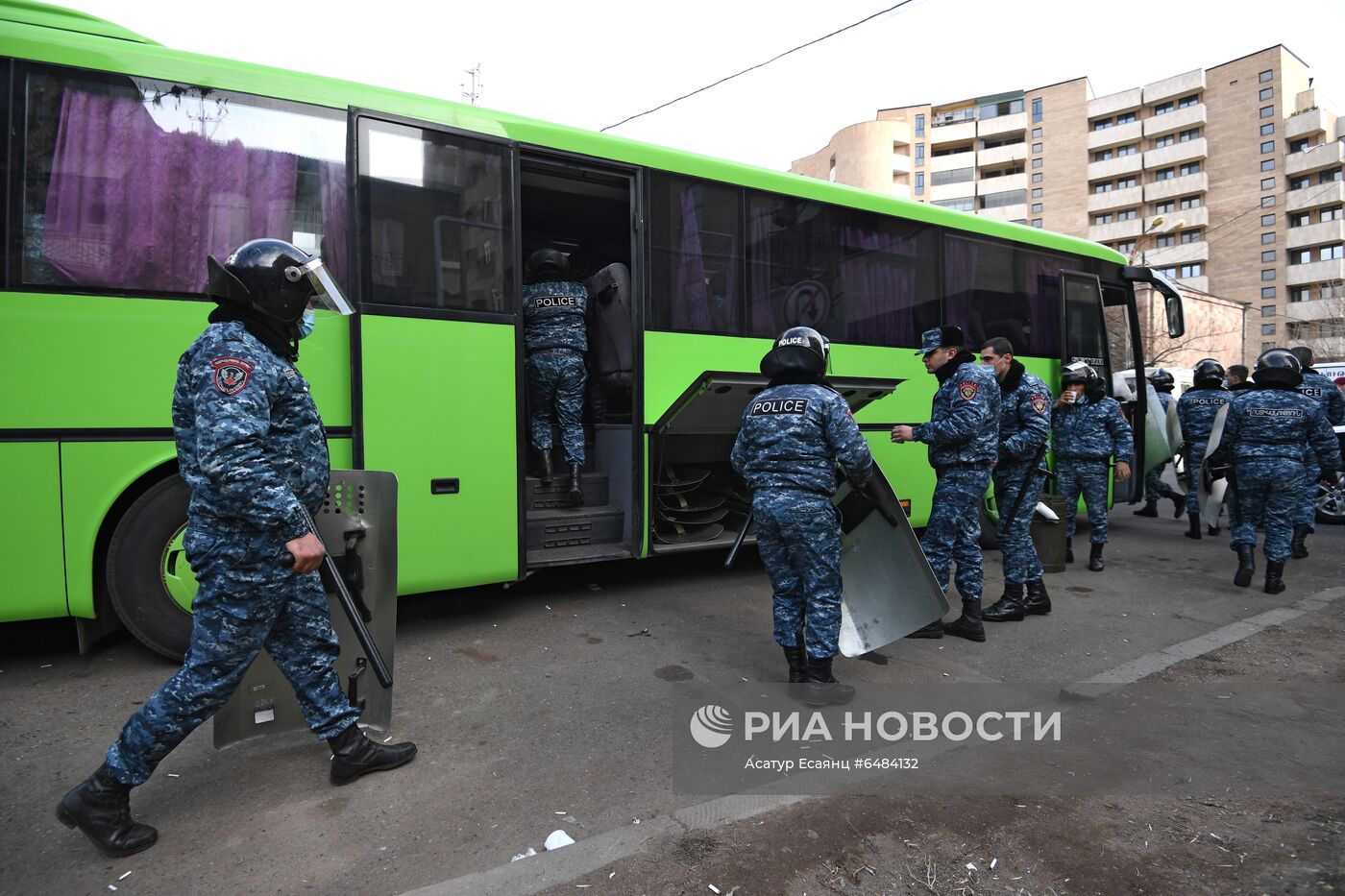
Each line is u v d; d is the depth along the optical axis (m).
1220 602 5.57
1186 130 77.12
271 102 3.90
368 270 4.07
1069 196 82.31
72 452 3.48
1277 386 5.88
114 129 3.56
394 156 4.18
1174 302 8.32
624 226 6.62
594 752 3.07
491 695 3.63
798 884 2.20
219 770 2.85
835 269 6.10
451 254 4.33
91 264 3.50
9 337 3.36
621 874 2.22
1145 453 8.95
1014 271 7.31
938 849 2.40
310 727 2.70
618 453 5.41
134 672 3.81
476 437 4.38
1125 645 4.57
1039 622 5.04
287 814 2.56
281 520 2.22
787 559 3.67
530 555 4.86
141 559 3.71
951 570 6.41
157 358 3.61
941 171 87.69
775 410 3.58
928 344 4.62
